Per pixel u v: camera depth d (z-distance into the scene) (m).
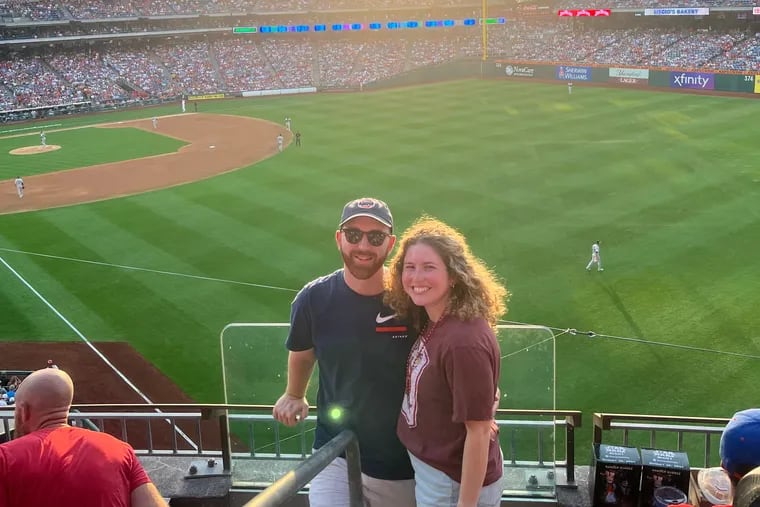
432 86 79.69
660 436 16.70
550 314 23.36
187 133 60.28
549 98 66.88
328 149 49.50
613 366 20.05
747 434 3.58
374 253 4.67
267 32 90.56
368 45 95.12
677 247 28.64
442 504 4.59
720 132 48.97
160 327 24.02
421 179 40.31
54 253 31.41
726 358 20.20
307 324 4.97
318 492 5.12
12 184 44.66
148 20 84.94
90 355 22.38
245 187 40.78
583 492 8.09
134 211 37.22
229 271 28.36
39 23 77.56
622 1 82.50
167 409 19.19
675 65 73.31
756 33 74.50
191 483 8.36
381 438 5.02
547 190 37.16
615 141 47.72
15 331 24.12
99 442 4.00
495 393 4.43
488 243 30.00
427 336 4.49
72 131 63.66
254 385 8.06
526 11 90.62
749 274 25.67
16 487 3.72
